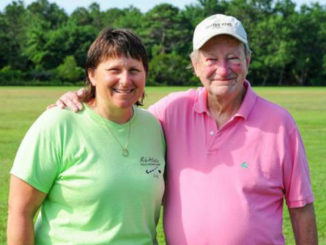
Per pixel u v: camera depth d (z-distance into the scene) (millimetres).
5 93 46281
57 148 3191
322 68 88000
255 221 3367
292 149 3443
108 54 3188
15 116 22406
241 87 3520
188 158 3518
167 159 3602
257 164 3395
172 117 3635
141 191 3242
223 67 3410
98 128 3271
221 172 3418
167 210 3574
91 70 3318
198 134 3531
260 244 3389
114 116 3322
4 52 88125
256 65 85875
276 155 3408
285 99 37719
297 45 87125
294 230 3566
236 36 3369
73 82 78500
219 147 3449
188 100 3652
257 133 3420
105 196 3160
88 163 3186
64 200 3215
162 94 43000
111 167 3209
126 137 3330
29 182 3170
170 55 81062
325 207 7441
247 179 3375
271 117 3441
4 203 7578
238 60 3438
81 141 3219
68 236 3189
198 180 3457
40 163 3184
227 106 3521
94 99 3402
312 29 87750
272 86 82688
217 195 3398
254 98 3516
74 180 3182
